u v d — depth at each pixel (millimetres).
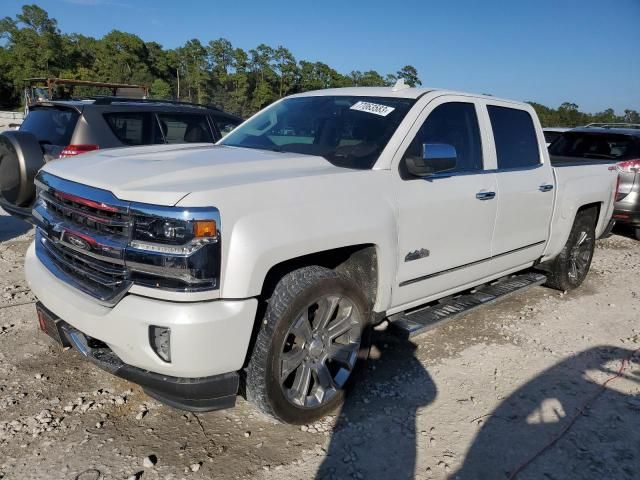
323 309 3127
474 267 4312
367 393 3598
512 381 3873
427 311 4125
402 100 3951
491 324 4930
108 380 3555
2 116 43344
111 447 2895
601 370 4125
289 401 3020
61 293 2955
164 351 2623
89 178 2920
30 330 4191
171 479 2684
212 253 2582
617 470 2959
